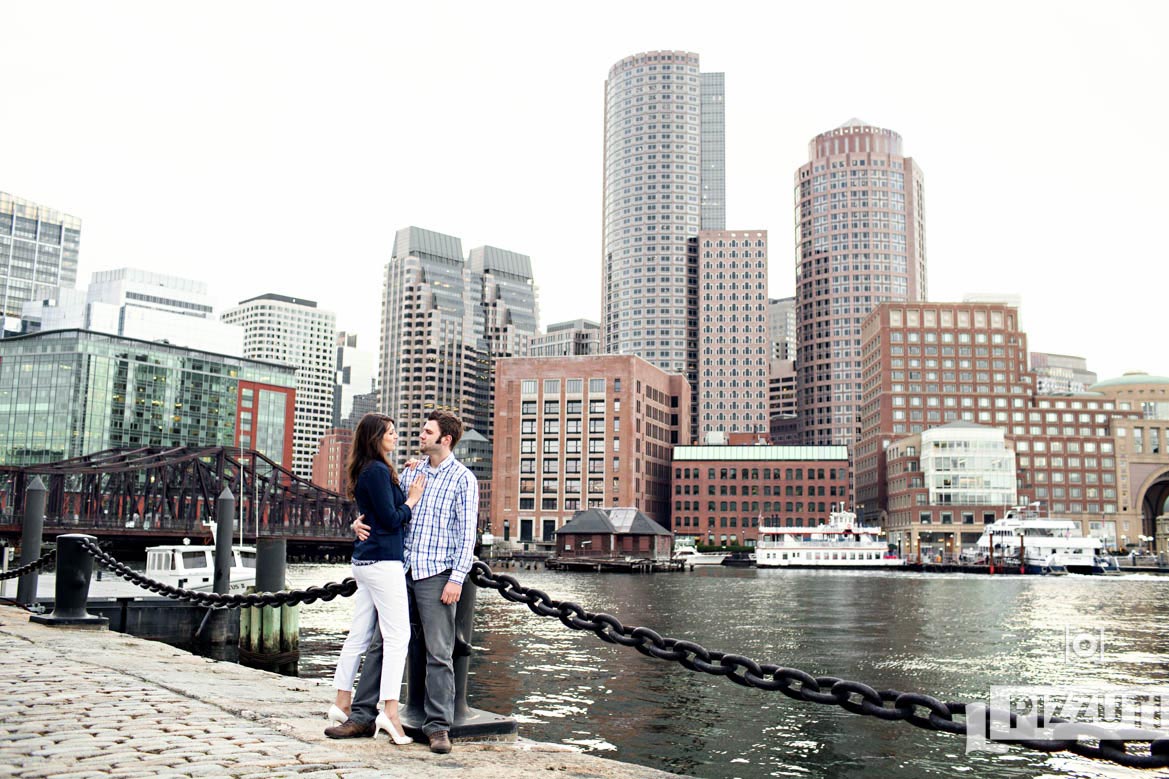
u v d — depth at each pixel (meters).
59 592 16.75
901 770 18.09
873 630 43.31
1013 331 187.38
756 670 7.77
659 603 61.31
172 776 6.09
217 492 96.81
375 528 7.88
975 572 123.94
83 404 165.38
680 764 18.33
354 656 8.16
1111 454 171.38
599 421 162.00
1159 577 113.56
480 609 54.72
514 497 163.88
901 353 186.88
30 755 6.64
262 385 192.75
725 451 176.62
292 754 6.92
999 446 155.50
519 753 7.69
